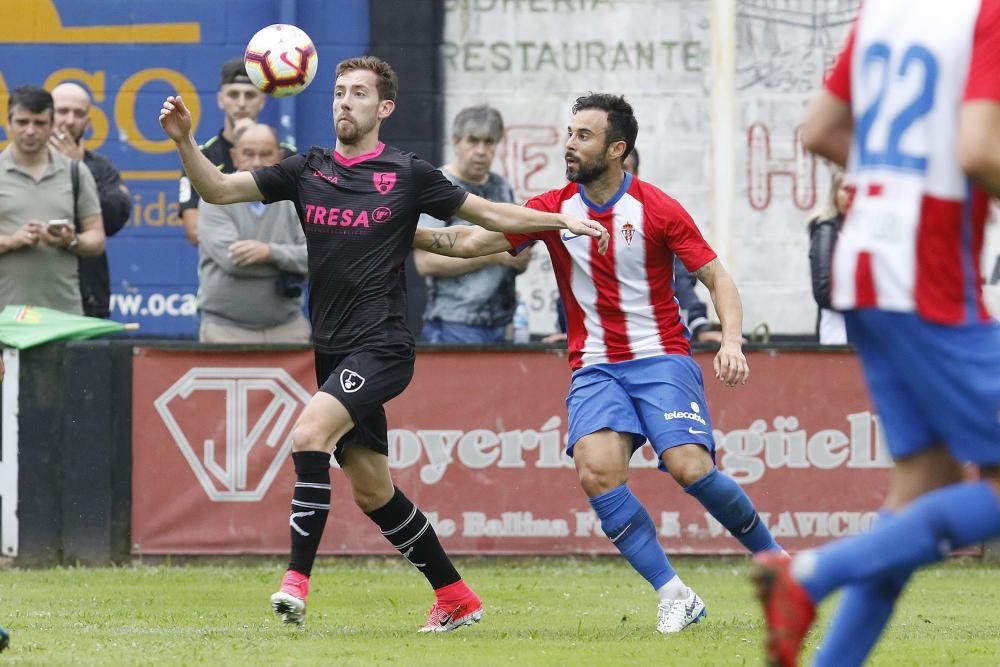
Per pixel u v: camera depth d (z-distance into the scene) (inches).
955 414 499.8
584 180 857.5
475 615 840.9
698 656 719.7
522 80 1662.2
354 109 829.2
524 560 1208.8
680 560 1213.1
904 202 500.7
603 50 1663.4
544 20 1659.7
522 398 1206.9
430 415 1206.3
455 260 1259.8
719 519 863.7
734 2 1658.5
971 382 495.5
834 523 1214.3
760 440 1212.5
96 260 1339.8
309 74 971.9
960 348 497.4
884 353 510.9
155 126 1664.6
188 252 1656.0
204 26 1663.4
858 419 1214.9
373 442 830.5
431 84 1659.7
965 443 501.0
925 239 498.6
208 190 828.0
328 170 838.5
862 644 527.5
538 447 1207.6
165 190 1662.2
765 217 1667.1
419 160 837.2
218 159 1342.3
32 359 1194.0
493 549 1208.2
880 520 526.9
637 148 1665.8
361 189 828.6
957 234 499.5
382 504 836.6
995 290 1589.6
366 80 832.9
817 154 545.3
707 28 1662.2
